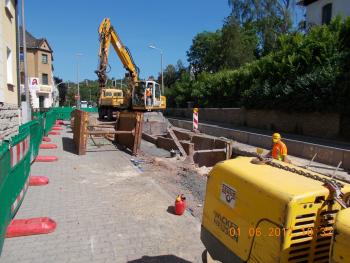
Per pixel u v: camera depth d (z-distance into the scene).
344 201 3.01
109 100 33.41
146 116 24.03
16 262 4.75
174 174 10.60
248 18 51.19
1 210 4.78
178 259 5.03
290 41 27.22
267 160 3.88
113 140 17.23
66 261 4.84
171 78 69.44
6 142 5.48
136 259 4.97
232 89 35.47
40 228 5.66
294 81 23.16
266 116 26.92
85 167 10.84
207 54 56.06
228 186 3.56
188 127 26.05
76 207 6.96
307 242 2.88
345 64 20.14
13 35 13.80
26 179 7.70
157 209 6.99
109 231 5.86
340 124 20.22
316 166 12.46
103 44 29.41
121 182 9.05
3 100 11.30
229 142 15.72
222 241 3.61
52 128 24.52
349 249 2.24
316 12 32.16
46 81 59.16
